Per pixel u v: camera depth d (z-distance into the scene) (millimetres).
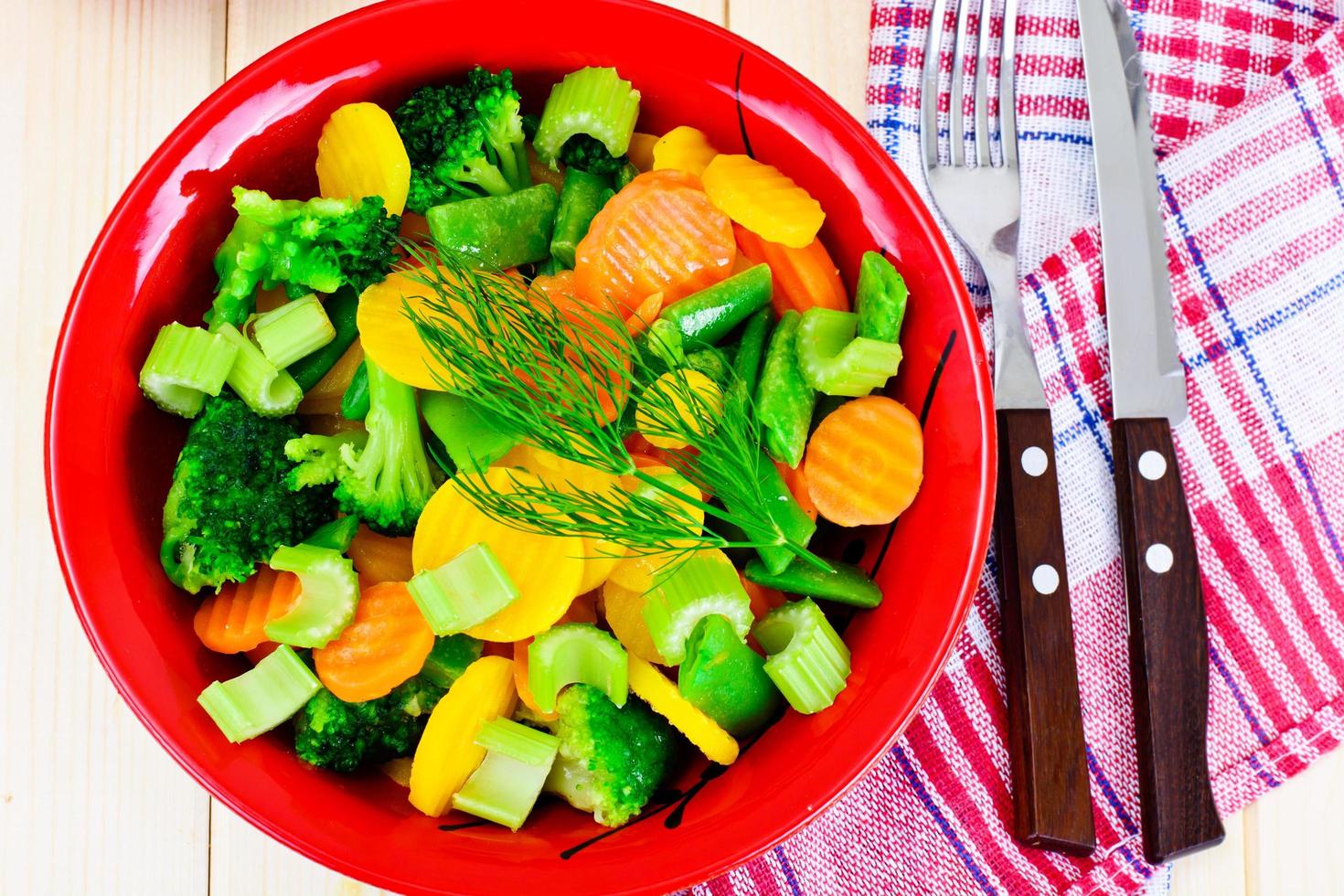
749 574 479
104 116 551
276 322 475
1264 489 536
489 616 467
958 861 524
